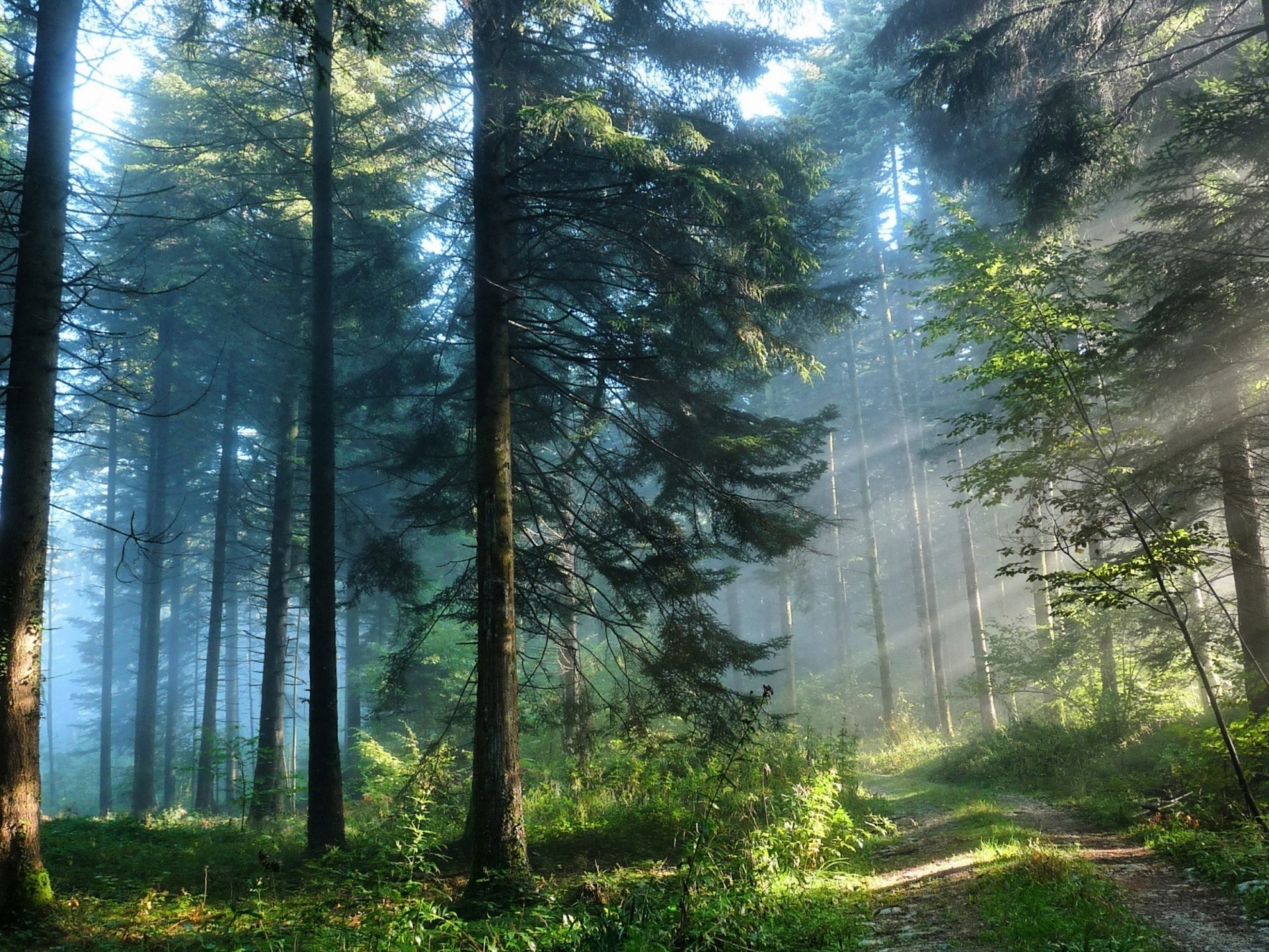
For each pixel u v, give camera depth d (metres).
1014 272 11.22
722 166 12.13
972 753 20.38
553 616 14.45
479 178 11.79
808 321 14.37
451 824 13.77
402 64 13.73
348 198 17.92
